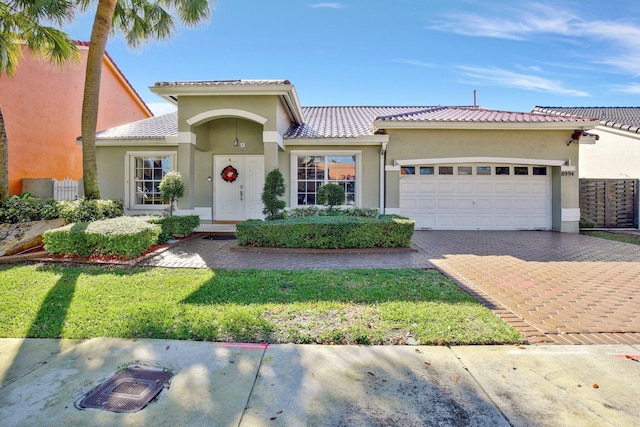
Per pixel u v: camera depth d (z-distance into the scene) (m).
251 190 13.70
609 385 3.02
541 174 13.74
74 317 4.40
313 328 4.09
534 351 3.63
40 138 15.05
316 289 5.51
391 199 13.27
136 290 5.46
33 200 9.27
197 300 5.01
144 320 4.27
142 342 3.80
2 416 2.59
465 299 5.11
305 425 2.52
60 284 5.77
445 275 6.59
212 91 10.94
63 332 4.02
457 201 13.66
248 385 3.02
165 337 3.93
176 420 2.56
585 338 3.94
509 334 3.96
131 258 7.36
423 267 7.19
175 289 5.52
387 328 4.08
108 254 7.37
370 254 8.57
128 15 11.62
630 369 3.29
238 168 13.72
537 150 13.35
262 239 9.01
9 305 4.80
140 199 13.62
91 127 10.21
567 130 13.22
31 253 7.89
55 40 10.75
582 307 4.91
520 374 3.19
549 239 11.31
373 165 13.30
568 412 2.66
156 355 3.53
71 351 3.61
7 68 11.09
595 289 5.76
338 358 3.48
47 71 15.30
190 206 11.39
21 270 6.68
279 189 10.48
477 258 8.16
